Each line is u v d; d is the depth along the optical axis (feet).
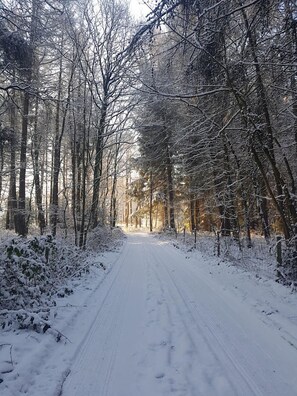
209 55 27.35
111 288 31.07
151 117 71.20
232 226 68.28
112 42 60.95
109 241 76.28
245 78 33.63
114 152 85.40
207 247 65.57
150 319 21.93
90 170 85.25
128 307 24.71
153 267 44.68
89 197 81.66
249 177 53.78
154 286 32.14
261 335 19.08
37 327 18.47
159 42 31.04
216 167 61.98
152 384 13.79
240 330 19.90
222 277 35.70
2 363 14.40
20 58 34.83
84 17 57.11
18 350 15.92
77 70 62.69
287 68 30.60
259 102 37.27
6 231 67.05
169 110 72.08
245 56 31.99
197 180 81.61
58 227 92.89
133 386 13.64
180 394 13.06
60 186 112.68
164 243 85.66
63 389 13.28
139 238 109.91
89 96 63.93
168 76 35.96
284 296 26.66
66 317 21.27
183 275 38.29
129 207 231.30
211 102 47.52
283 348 17.29
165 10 22.18
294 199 36.27
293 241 34.63
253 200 58.95
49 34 36.32
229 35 32.60
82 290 29.37
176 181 110.22
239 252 53.42
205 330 19.94
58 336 17.88
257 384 13.84
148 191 144.87
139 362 15.75
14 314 19.34
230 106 42.65
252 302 25.50
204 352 16.87
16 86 32.91
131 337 18.79
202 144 61.77
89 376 14.37
